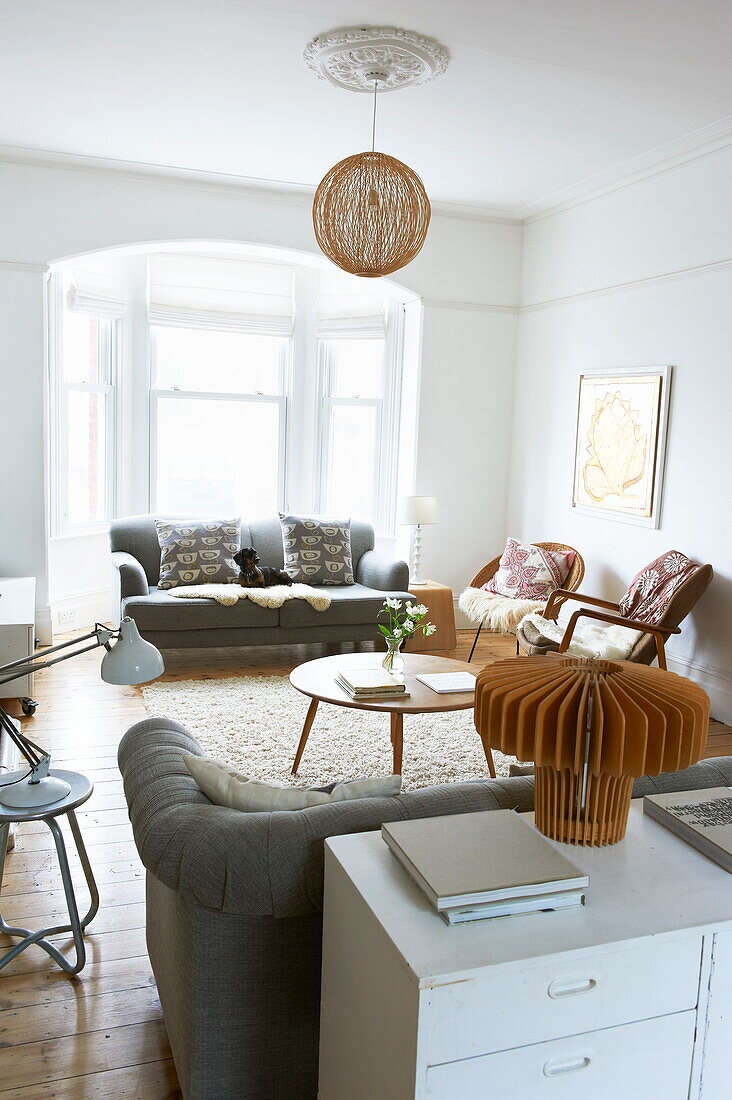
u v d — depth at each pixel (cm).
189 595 500
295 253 575
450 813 173
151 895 215
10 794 222
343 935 150
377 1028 135
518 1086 129
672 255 470
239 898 159
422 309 601
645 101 388
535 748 151
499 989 124
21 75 384
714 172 438
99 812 324
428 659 403
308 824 164
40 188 514
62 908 261
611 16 307
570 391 564
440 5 304
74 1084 193
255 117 429
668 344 474
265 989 170
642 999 135
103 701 446
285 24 324
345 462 672
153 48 351
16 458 526
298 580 564
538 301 602
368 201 358
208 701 446
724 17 304
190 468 651
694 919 137
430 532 628
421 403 611
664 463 479
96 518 623
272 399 661
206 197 548
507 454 640
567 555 541
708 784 192
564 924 134
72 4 312
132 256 609
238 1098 174
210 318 629
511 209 592
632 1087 138
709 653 449
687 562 443
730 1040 145
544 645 440
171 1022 194
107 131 459
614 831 161
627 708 149
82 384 593
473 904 133
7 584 498
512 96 387
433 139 451
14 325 517
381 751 382
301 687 352
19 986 226
